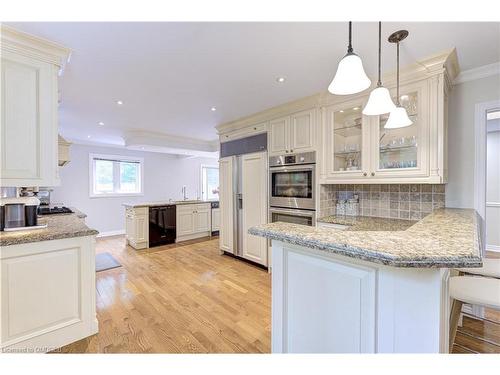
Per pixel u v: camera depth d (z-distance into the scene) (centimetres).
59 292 183
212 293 275
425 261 76
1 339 161
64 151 382
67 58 194
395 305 91
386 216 269
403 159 229
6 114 169
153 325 211
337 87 128
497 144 434
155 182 676
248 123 370
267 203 341
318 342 112
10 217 197
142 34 169
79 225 222
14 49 169
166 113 352
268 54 195
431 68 199
